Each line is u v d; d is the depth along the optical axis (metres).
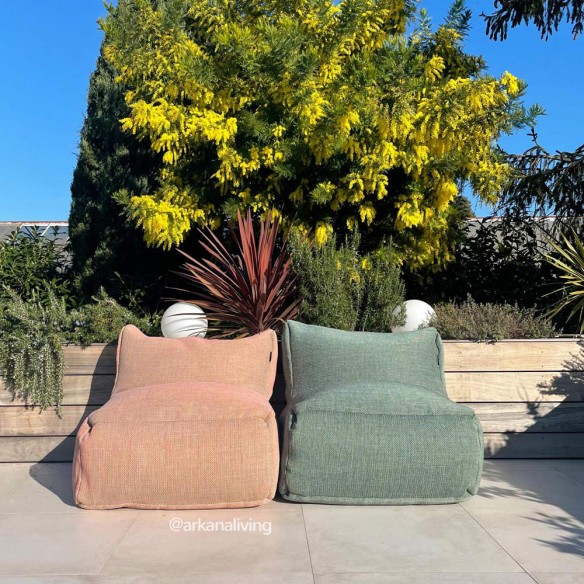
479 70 6.26
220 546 2.95
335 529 3.17
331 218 5.77
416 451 3.47
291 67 4.98
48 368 4.44
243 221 5.25
